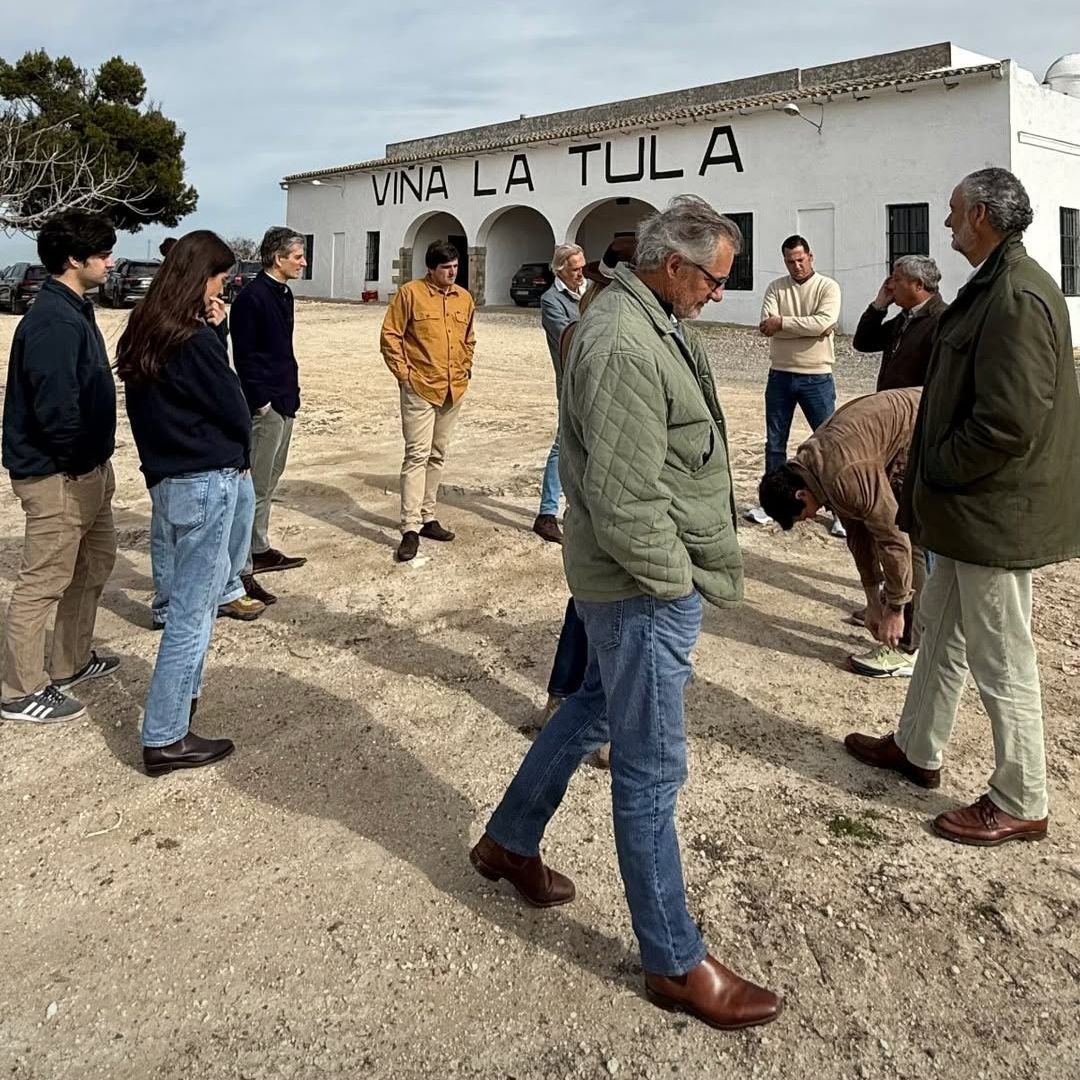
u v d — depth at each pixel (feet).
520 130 95.09
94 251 10.18
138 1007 6.77
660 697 6.56
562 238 80.43
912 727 9.69
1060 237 58.85
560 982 7.08
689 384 6.45
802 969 7.20
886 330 14.73
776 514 10.42
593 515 6.15
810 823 9.10
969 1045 6.51
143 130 99.35
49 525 10.57
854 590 15.74
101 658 12.46
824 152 62.95
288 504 21.22
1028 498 8.14
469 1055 6.40
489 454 26.86
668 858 6.69
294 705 11.48
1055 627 13.91
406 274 94.43
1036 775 8.70
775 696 11.82
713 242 6.38
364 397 37.04
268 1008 6.78
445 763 10.16
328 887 8.11
